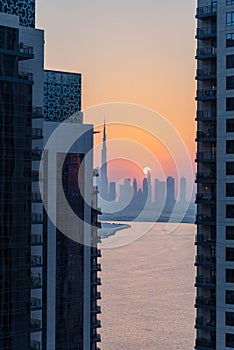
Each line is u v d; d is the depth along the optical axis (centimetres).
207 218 15700
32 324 15962
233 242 15200
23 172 15700
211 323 15550
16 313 15650
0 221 15375
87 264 19762
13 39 15488
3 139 15375
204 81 15938
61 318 19162
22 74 15788
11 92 15462
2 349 15425
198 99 15838
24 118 15688
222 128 15375
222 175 15350
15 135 15550
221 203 15350
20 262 15700
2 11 16500
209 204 15725
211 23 15925
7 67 15400
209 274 15662
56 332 19062
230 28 15288
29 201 15825
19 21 16425
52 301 18950
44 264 18850
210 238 15738
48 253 18938
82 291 19612
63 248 19238
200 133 15838
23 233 15750
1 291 15412
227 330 15225
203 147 15900
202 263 15625
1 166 15375
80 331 19538
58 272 19150
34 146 16575
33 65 16150
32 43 16150
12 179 15525
